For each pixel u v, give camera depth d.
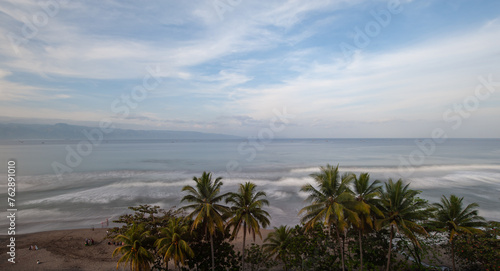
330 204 23.41
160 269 26.36
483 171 86.62
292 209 49.19
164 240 23.84
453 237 24.69
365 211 22.14
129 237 24.22
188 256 25.00
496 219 42.41
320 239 26.95
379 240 26.48
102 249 34.31
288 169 93.81
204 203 25.08
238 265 27.86
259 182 70.56
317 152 171.12
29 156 137.12
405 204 23.20
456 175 79.31
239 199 26.25
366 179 24.92
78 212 47.91
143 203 52.84
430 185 66.00
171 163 114.56
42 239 37.03
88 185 68.44
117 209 49.38
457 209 24.03
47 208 50.03
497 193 58.16
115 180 74.56
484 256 22.91
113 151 183.00
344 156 141.38
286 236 28.42
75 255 32.69
